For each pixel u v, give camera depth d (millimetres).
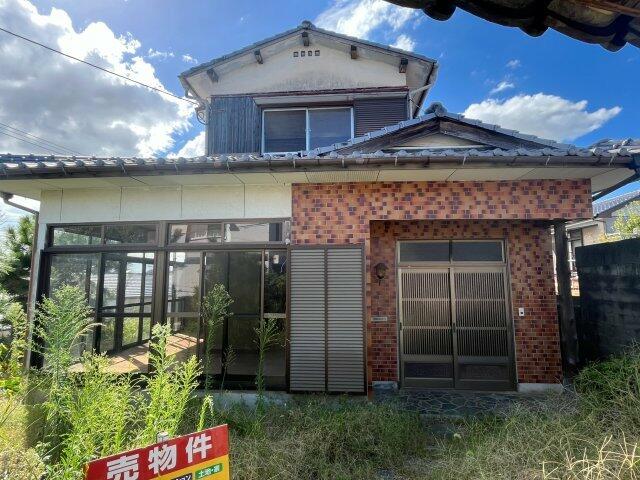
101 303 5434
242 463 3002
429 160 4398
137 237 5496
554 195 5066
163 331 3270
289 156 5035
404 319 6191
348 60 8625
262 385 4660
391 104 8000
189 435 1878
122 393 3070
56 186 5371
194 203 5445
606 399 3621
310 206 5336
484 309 6102
